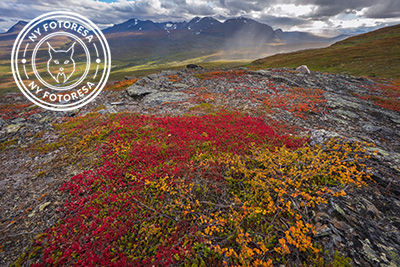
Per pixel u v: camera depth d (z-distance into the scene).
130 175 10.73
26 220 8.72
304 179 8.59
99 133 16.03
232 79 36.12
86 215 8.45
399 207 7.20
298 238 6.00
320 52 90.94
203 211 8.10
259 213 7.71
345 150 10.50
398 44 71.31
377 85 35.47
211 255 6.55
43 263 6.62
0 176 12.30
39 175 11.95
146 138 14.83
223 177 10.05
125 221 8.13
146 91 30.00
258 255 6.16
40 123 20.53
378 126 17.25
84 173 11.25
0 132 18.16
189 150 12.80
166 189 9.29
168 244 6.98
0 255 7.21
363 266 5.47
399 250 5.79
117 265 6.23
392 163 9.20
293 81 32.94
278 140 13.82
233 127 16.11
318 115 19.61
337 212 7.12
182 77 39.59
